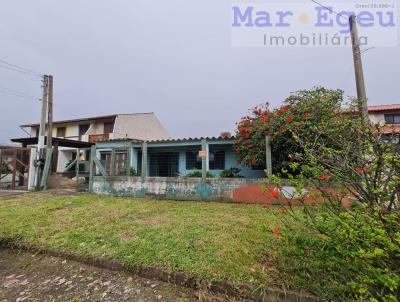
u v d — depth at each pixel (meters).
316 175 2.80
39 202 7.94
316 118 7.05
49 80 12.93
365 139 2.69
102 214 6.12
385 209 2.25
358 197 2.54
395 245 1.98
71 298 3.05
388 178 2.31
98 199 8.21
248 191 7.48
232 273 3.03
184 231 4.59
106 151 14.62
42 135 12.15
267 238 4.09
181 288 3.09
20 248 4.50
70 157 23.00
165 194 8.39
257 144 8.17
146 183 8.72
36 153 12.07
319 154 3.02
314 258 2.72
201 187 8.01
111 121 21.80
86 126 22.80
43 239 4.61
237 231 4.50
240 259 3.36
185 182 8.20
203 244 3.93
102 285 3.31
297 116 7.43
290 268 3.01
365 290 2.10
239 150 8.95
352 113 6.91
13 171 12.09
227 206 6.88
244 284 2.83
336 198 2.70
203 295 2.90
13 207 7.26
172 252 3.70
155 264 3.42
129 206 7.01
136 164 13.65
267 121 8.09
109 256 3.78
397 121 17.05
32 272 3.77
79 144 16.38
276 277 2.91
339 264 2.43
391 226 2.12
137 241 4.21
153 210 6.45
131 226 5.04
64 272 3.71
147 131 24.22
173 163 14.03
